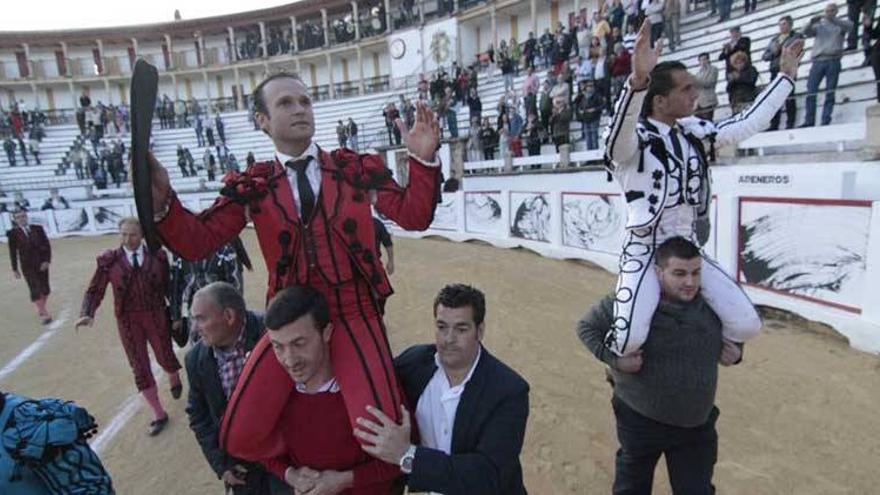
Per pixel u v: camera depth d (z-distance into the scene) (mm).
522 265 9742
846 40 9008
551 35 17391
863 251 5012
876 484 3295
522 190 10883
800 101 9023
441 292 2082
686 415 2303
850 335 5090
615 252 8688
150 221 1585
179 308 4922
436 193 1839
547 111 12367
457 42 24578
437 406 2088
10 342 7750
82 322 4574
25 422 1692
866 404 4129
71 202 20750
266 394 1856
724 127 2281
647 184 2162
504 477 2045
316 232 1821
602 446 3893
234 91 32625
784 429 3916
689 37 13008
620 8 13289
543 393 4711
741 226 6309
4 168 25953
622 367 2299
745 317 2246
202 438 2725
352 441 1899
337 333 1841
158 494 3861
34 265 8562
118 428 4852
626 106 1978
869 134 5582
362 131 23344
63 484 1719
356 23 28422
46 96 33344
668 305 2232
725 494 3291
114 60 33156
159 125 29328
